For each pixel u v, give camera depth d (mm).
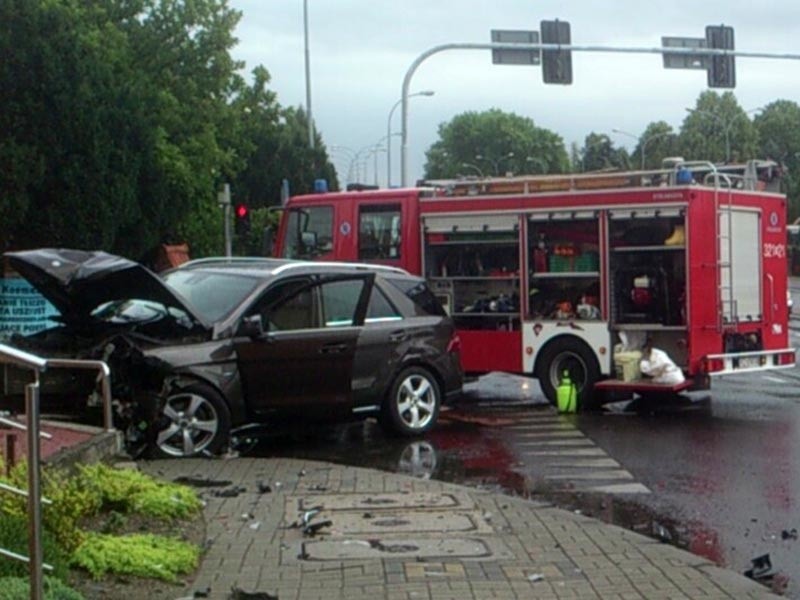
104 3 36250
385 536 8352
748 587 7246
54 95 24250
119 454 10484
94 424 11688
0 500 6945
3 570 6117
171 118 36000
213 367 11953
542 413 15953
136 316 12609
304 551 7922
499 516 9023
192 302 12672
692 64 26406
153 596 6832
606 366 16156
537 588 7141
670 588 7184
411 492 9883
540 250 16656
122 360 11523
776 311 16875
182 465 11117
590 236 16297
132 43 36531
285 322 12695
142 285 11750
